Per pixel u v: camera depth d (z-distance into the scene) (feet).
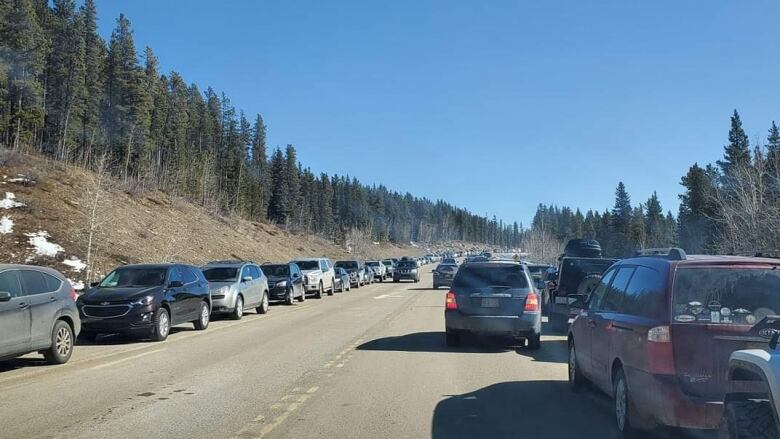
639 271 23.40
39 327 35.68
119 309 47.11
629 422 21.47
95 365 37.55
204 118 306.96
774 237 80.89
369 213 549.95
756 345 18.67
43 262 98.17
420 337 50.75
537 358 40.22
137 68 227.81
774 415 14.33
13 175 128.36
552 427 23.79
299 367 36.70
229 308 65.36
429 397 28.73
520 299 43.14
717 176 149.18
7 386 31.17
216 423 23.89
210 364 37.86
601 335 25.13
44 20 204.13
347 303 91.66
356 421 24.31
